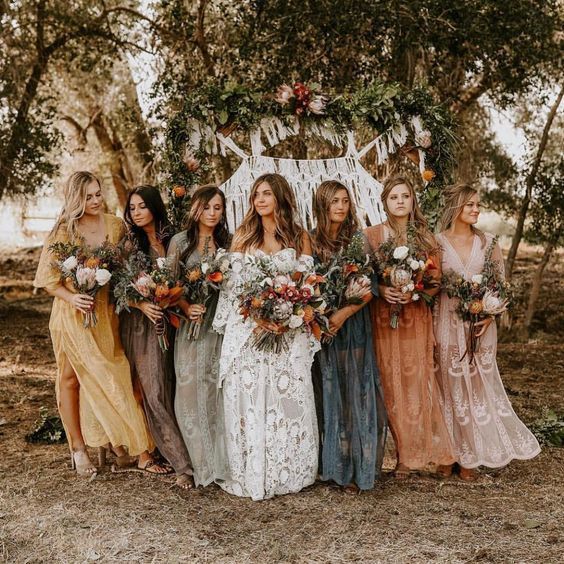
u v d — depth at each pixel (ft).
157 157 29.01
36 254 54.90
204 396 13.69
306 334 13.26
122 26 32.58
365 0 22.12
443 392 14.32
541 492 13.60
